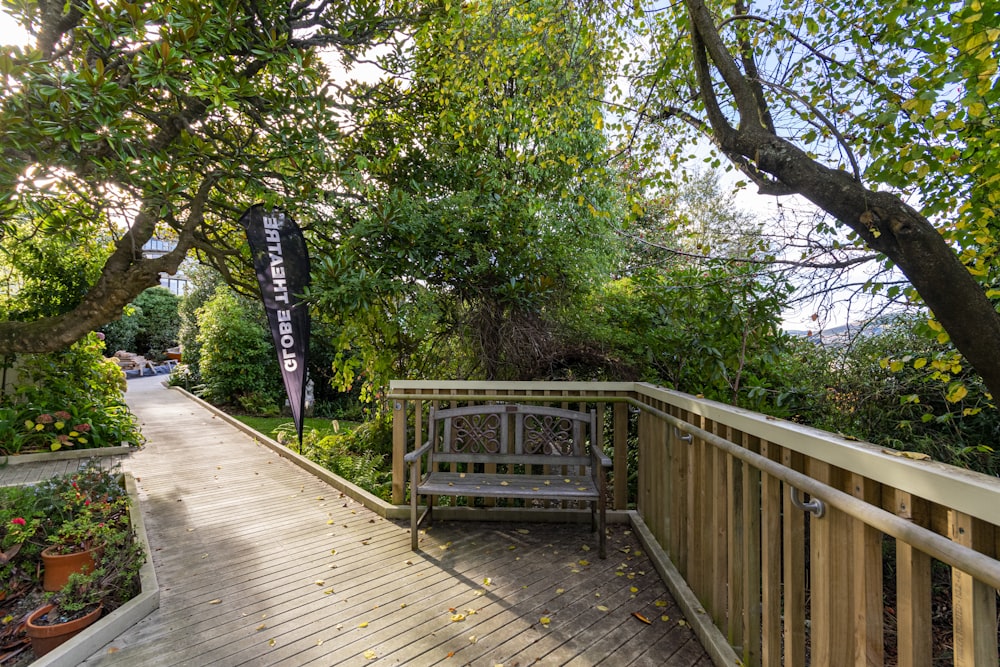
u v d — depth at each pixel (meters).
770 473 1.68
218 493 4.59
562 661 2.10
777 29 3.14
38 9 3.48
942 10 2.32
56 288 6.53
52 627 2.17
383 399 5.80
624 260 5.70
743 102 2.92
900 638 1.10
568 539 3.45
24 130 2.88
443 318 5.18
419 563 3.07
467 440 3.99
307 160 4.20
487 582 2.81
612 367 4.97
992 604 0.93
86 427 6.18
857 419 3.75
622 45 4.27
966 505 0.92
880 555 1.22
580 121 5.11
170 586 2.77
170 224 5.21
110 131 3.08
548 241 4.98
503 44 4.48
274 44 3.89
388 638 2.27
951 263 2.26
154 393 12.95
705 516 2.35
